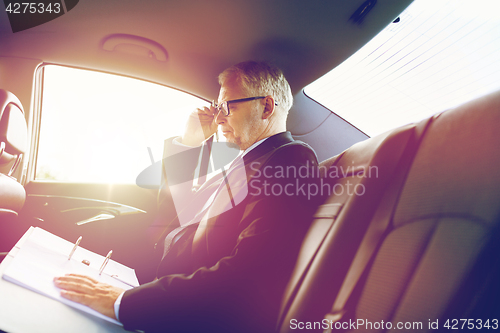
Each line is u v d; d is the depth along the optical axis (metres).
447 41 1.47
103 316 0.64
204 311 0.67
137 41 1.88
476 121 0.44
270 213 0.78
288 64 1.92
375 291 0.46
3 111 1.36
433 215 0.43
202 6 1.64
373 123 2.09
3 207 1.22
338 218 0.59
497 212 0.36
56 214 1.51
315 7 1.58
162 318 0.65
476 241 0.37
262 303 0.69
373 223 0.53
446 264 0.39
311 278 0.56
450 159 0.45
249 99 1.12
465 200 0.40
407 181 0.51
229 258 0.73
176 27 1.78
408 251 0.44
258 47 1.85
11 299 0.54
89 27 1.79
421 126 0.55
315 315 0.53
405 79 1.74
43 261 0.78
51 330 0.50
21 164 1.82
